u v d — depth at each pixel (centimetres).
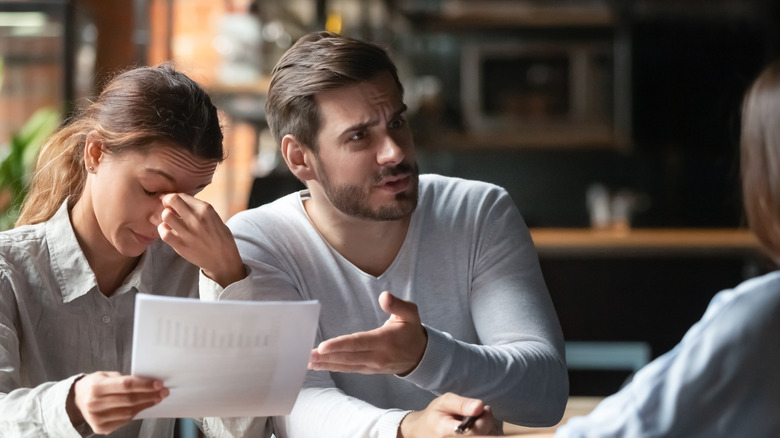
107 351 183
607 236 591
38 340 179
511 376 176
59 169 184
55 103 390
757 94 125
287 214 203
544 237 590
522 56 675
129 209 167
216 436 185
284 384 152
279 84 192
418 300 199
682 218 721
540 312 196
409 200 186
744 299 118
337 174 185
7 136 396
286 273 196
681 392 118
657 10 653
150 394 139
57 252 179
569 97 679
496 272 201
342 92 182
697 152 682
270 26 505
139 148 164
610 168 730
